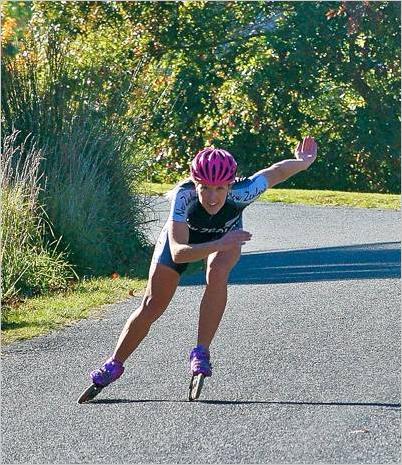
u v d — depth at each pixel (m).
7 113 17.38
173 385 9.37
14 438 7.83
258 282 15.63
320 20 39.81
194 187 8.50
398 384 9.27
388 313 12.78
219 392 9.05
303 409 8.44
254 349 10.76
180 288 15.21
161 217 25.17
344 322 12.20
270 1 39.72
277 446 7.46
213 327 8.76
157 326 12.18
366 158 40.78
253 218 27.06
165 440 7.67
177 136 38.47
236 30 39.97
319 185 41.06
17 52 18.98
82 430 8.00
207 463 7.13
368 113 40.53
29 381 9.65
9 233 15.01
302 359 10.30
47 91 17.83
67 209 16.34
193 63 39.03
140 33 38.97
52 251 15.95
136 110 19.75
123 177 18.23
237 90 39.34
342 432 7.79
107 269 16.83
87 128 17.92
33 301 13.98
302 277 16.11
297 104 40.19
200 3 39.44
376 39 40.12
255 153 40.59
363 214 28.03
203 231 8.70
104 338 11.55
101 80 19.09
